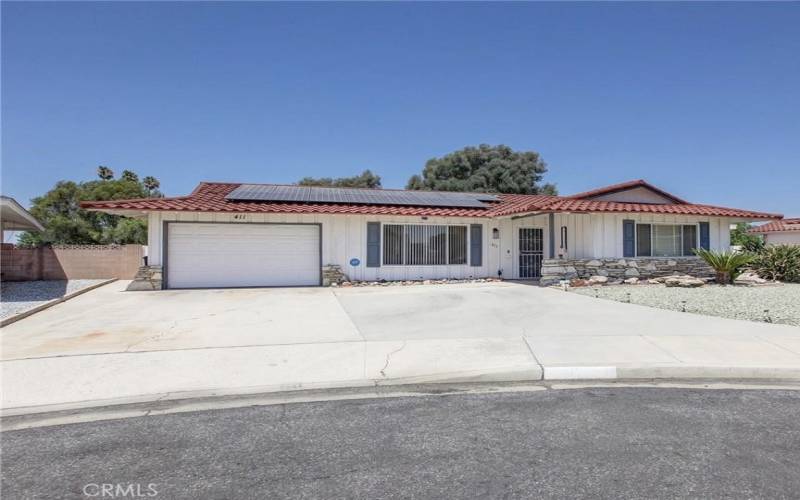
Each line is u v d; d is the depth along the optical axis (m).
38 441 4.17
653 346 7.13
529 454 3.86
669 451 3.90
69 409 4.94
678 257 17.44
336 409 4.95
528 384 5.84
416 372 5.99
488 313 10.30
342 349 7.16
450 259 17.92
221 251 15.91
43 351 7.02
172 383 5.62
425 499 3.20
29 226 18.08
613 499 3.17
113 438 4.23
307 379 5.76
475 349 7.08
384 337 7.95
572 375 6.02
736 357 6.50
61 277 17.34
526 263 18.83
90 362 6.45
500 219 18.52
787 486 3.33
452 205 18.48
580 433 4.28
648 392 5.47
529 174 44.03
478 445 4.04
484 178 42.78
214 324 9.17
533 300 12.25
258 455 3.88
